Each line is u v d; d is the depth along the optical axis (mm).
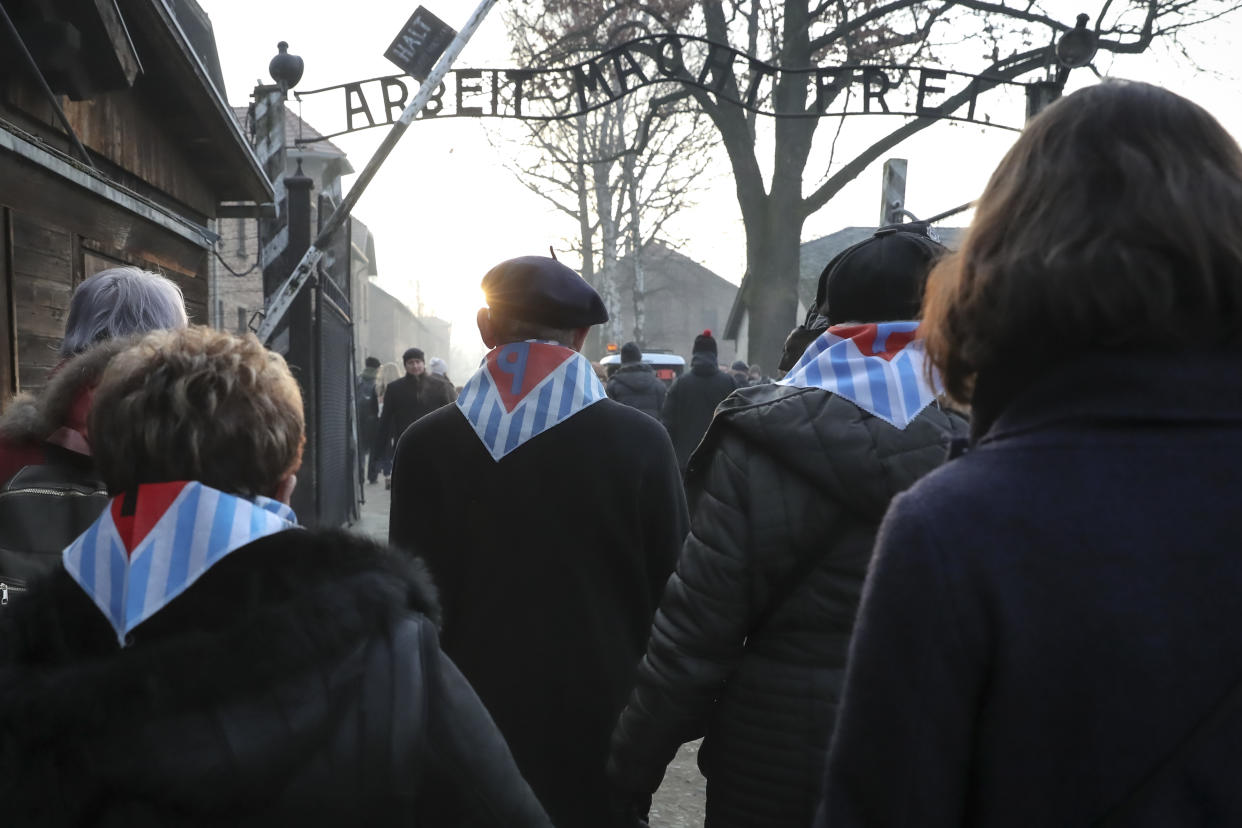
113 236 5574
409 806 1046
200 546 1020
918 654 839
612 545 2346
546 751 2303
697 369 9516
